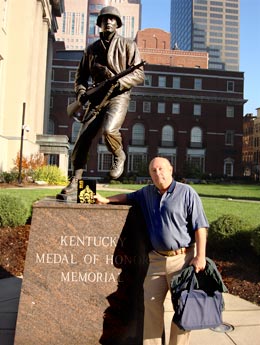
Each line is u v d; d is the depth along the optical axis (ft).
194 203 10.26
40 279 11.27
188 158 185.68
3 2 86.79
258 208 44.83
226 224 23.43
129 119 183.21
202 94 186.80
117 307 11.48
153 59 235.20
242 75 189.57
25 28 93.61
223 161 187.32
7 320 13.64
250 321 14.48
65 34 495.41
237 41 499.92
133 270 11.61
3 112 91.04
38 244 11.33
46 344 11.14
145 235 11.57
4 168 88.58
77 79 14.79
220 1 499.92
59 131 177.06
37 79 118.83
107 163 177.47
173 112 186.09
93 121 14.02
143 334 10.87
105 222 11.60
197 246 9.99
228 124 188.65
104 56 14.11
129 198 11.84
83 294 11.40
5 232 24.80
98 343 11.36
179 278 9.64
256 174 246.47
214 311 9.40
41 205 11.38
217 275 9.57
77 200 11.98
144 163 169.27
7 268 20.16
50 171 87.35
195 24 493.36
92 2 496.64
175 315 9.39
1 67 88.43
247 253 22.90
